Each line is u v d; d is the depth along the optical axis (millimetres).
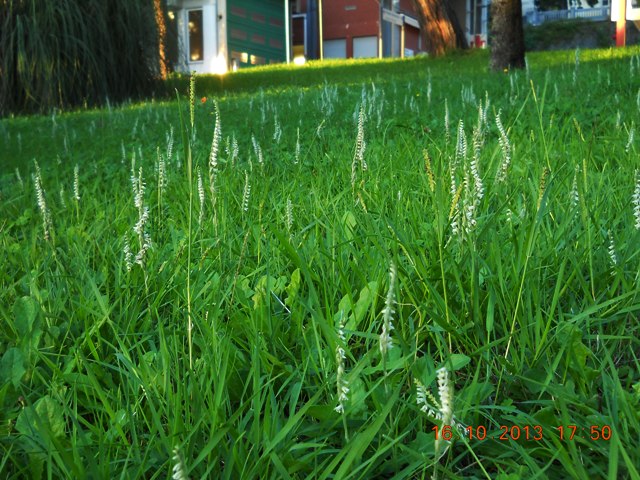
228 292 2338
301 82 18109
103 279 2773
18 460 1723
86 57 15383
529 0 42688
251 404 1896
